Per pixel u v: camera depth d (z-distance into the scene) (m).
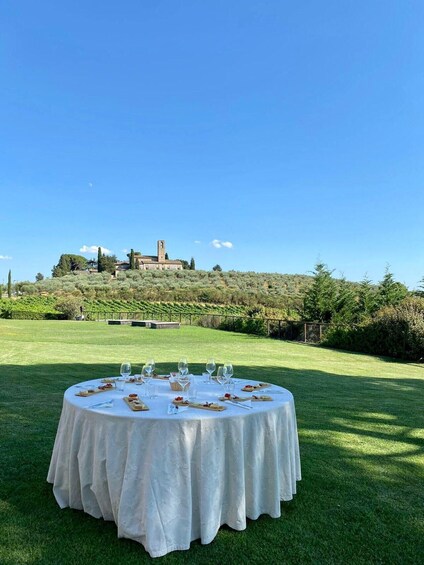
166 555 2.17
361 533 2.51
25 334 17.73
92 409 2.44
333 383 7.93
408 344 12.94
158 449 2.19
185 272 60.62
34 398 5.95
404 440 4.49
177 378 3.26
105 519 2.46
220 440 2.34
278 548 2.30
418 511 2.84
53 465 2.94
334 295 20.52
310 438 4.48
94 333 19.02
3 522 2.54
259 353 12.80
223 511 2.43
